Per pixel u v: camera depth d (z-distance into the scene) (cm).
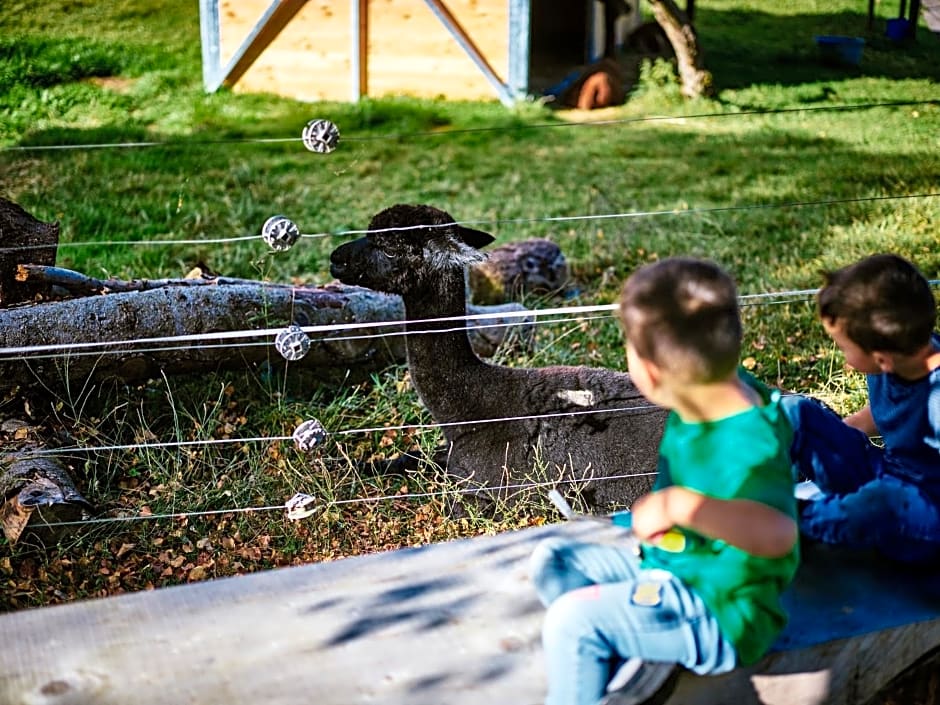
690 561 263
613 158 1191
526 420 496
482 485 496
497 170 1137
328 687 267
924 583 306
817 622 288
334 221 941
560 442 494
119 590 440
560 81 1547
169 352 543
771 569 256
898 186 1027
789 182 1068
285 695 264
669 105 1455
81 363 526
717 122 1362
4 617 294
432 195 1039
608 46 1628
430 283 488
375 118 1316
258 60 1430
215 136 1212
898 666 294
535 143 1255
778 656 277
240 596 304
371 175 1105
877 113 1384
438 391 497
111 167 1066
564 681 259
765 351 656
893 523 301
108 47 1445
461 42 1413
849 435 318
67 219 888
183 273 760
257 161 1123
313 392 592
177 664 274
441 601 302
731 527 239
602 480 490
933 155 1153
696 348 248
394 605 300
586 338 678
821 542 324
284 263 816
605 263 838
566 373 507
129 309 536
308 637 285
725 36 1888
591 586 272
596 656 258
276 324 564
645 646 257
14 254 553
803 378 625
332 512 487
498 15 1412
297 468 508
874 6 2044
